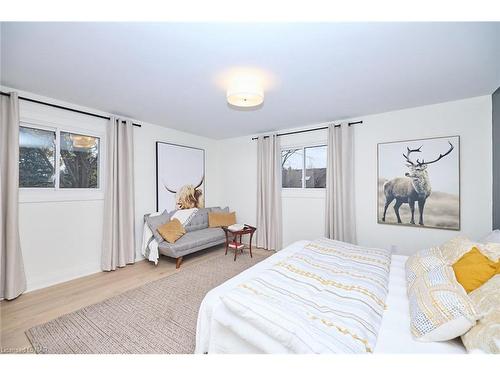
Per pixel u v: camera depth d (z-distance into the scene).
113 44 1.61
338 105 2.88
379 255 2.03
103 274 2.98
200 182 4.66
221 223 4.33
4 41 1.57
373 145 3.23
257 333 1.08
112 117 3.15
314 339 0.93
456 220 2.68
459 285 1.24
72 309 2.11
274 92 2.47
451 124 2.72
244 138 4.68
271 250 4.14
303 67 1.94
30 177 2.58
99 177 3.18
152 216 3.54
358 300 1.27
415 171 2.92
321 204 3.74
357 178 3.36
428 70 2.00
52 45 1.62
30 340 1.67
